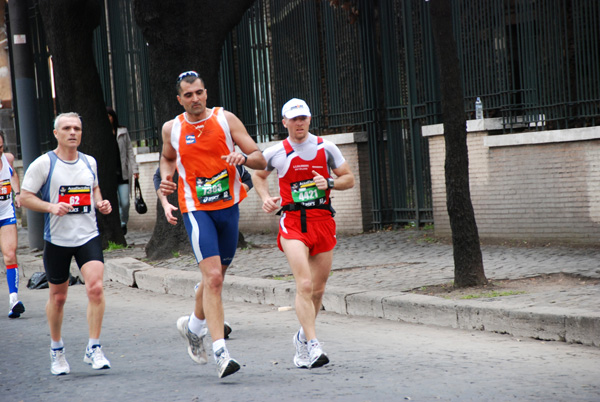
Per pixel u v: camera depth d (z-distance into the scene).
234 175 12.90
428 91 29.72
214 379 12.33
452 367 12.57
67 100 31.78
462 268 18.33
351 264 23.48
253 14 34.97
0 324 18.81
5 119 51.53
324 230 13.08
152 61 27.89
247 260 25.45
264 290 20.38
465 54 27.50
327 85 33.16
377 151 31.95
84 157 13.36
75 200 13.09
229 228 12.87
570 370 12.20
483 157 26.33
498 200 25.98
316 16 33.00
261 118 35.12
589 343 14.09
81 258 13.16
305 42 33.31
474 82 27.31
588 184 23.66
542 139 24.50
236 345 15.21
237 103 36.03
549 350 13.80
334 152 13.21
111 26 41.25
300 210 12.97
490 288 18.03
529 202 25.16
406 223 31.75
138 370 13.29
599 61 23.77
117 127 33.00
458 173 18.17
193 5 27.56
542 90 25.20
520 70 25.77
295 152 12.98
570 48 24.50
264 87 34.94
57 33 31.27
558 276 19.14
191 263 25.61
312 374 12.41
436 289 18.45
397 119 31.38
